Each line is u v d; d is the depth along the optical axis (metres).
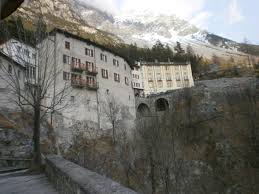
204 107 55.59
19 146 24.83
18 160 18.12
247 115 47.59
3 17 6.67
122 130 44.94
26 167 16.27
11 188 8.39
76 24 145.25
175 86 82.50
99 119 44.75
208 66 123.12
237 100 54.09
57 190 7.30
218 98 57.53
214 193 33.53
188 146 43.91
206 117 52.75
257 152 39.44
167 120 37.16
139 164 27.05
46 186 8.28
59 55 40.25
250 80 63.47
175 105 58.38
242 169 37.75
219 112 53.06
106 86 48.88
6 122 27.38
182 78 83.75
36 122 13.68
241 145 42.09
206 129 48.97
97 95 46.03
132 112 54.88
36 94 14.52
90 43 47.91
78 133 39.34
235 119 49.19
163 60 99.56
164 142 26.23
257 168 36.88
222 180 35.88
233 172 37.69
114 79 51.62
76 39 45.09
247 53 144.00
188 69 85.38
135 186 25.33
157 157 24.69
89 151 29.84
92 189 3.68
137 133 37.69
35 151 13.10
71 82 39.94
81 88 43.00
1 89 29.41
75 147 36.81
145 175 25.50
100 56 49.50
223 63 131.62
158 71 82.81
